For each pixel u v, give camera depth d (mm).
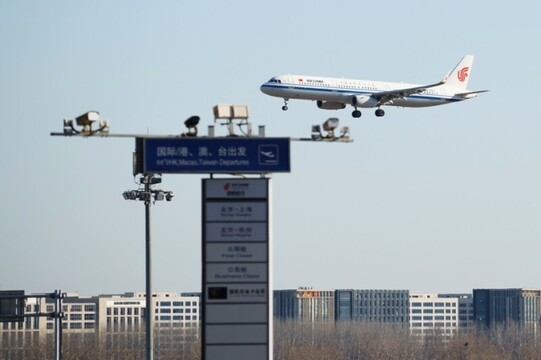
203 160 187625
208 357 184875
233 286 185875
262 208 186875
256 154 187500
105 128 182375
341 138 188000
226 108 188375
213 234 186500
